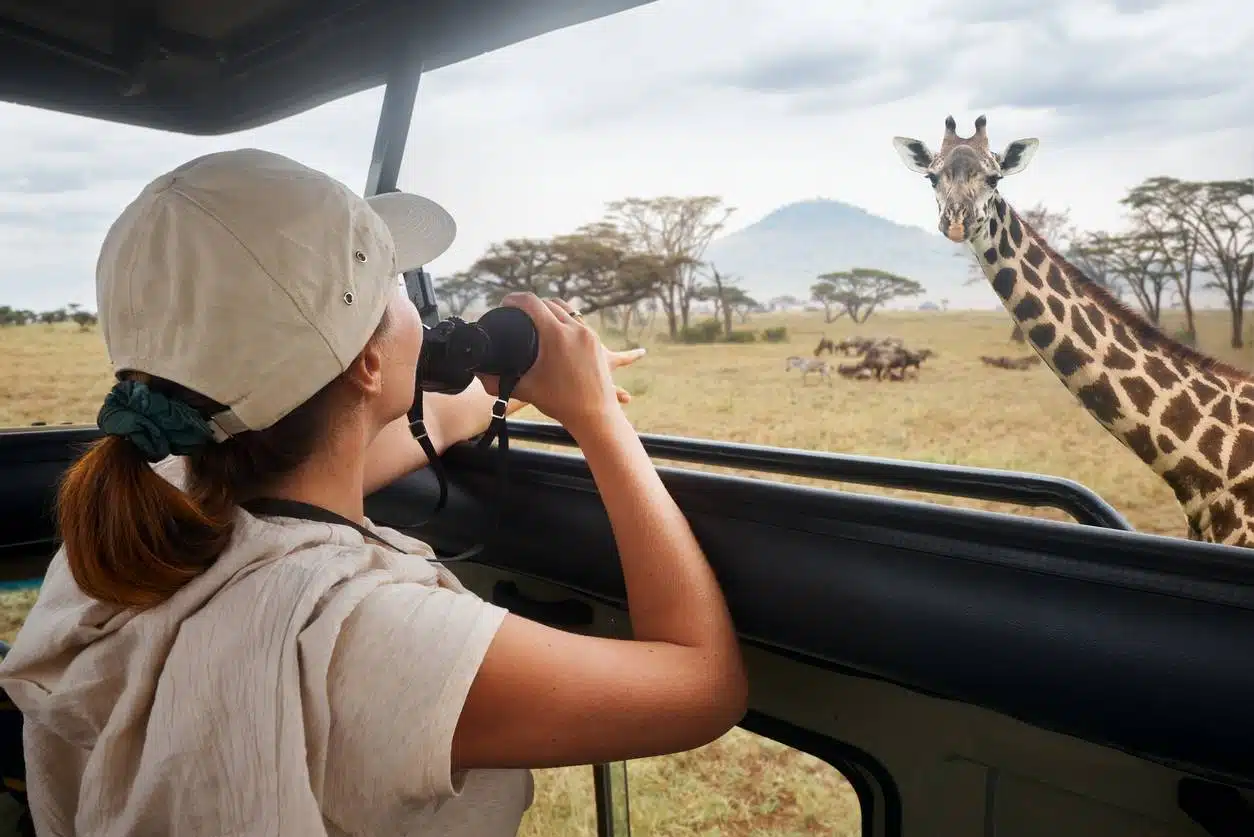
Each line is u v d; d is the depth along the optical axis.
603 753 0.65
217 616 0.59
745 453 1.11
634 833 1.27
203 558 0.62
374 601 0.61
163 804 0.59
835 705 0.95
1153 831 0.75
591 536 1.04
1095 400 3.76
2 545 1.63
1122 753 0.75
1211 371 3.54
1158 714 0.64
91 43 1.83
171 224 0.61
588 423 0.85
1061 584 0.70
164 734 0.58
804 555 0.84
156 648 0.60
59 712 0.64
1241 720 0.60
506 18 1.61
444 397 1.19
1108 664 0.66
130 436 0.58
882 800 0.95
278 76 1.97
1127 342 3.69
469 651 0.59
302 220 0.63
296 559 0.62
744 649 1.02
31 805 0.71
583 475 1.07
